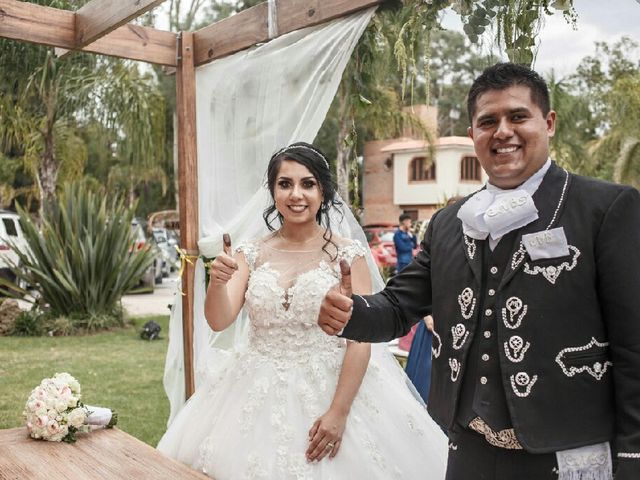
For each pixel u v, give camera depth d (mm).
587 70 19953
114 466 2484
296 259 2766
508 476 1583
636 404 1453
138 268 10109
